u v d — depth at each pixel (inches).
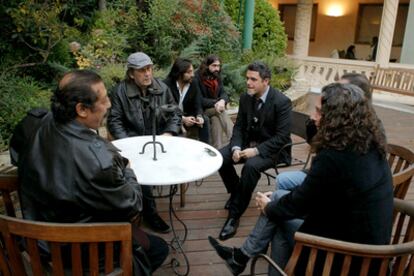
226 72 222.1
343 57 541.0
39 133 59.1
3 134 139.9
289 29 573.9
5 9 172.6
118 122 113.1
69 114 56.9
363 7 524.4
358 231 59.4
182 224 108.2
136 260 63.7
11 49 186.4
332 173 58.3
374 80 307.1
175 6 232.2
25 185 58.3
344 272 53.9
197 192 135.9
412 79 272.7
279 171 155.4
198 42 233.1
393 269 56.2
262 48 294.7
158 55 234.5
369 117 59.1
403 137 219.3
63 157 55.4
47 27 181.6
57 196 54.7
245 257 84.7
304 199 62.7
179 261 95.8
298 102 252.4
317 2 558.6
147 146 99.2
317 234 64.0
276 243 78.9
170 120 119.1
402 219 67.9
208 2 247.1
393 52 506.6
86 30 229.8
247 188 109.0
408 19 384.8
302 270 65.0
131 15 235.8
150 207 107.7
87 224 51.3
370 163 58.4
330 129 59.2
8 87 157.4
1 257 55.5
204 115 151.8
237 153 113.9
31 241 51.8
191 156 92.7
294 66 296.5
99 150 56.3
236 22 297.3
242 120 122.0
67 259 59.1
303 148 191.0
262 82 112.0
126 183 59.2
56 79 194.2
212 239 93.7
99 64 192.5
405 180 75.8
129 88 113.3
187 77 144.6
